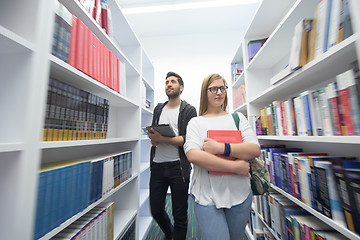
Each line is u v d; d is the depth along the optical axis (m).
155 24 2.80
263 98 1.34
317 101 0.70
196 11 2.56
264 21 1.37
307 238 0.73
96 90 0.94
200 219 0.71
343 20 0.54
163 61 3.02
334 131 0.61
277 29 0.98
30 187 0.44
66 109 0.66
